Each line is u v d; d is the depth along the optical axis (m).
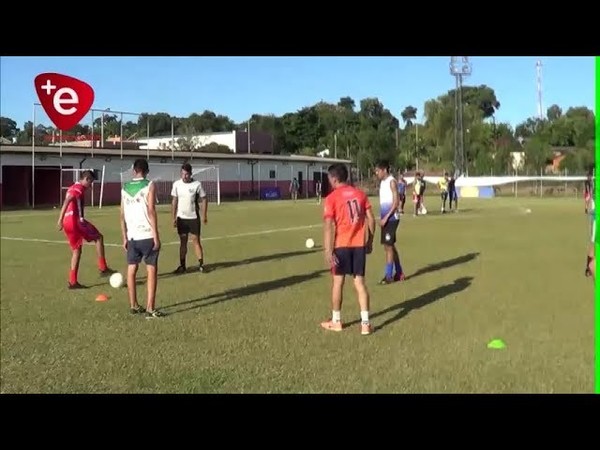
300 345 6.70
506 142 78.38
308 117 100.50
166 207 37.31
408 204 41.22
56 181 41.97
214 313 8.32
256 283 10.70
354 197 7.18
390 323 7.67
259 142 75.19
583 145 71.25
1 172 36.94
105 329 7.48
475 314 8.12
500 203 42.88
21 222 25.48
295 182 52.50
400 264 11.86
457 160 64.00
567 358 6.13
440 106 81.88
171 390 5.39
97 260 13.78
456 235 19.25
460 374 5.68
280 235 19.77
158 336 7.14
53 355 6.41
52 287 10.38
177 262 13.40
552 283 10.45
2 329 7.48
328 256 7.23
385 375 5.68
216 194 50.59
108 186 43.09
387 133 86.62
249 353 6.42
